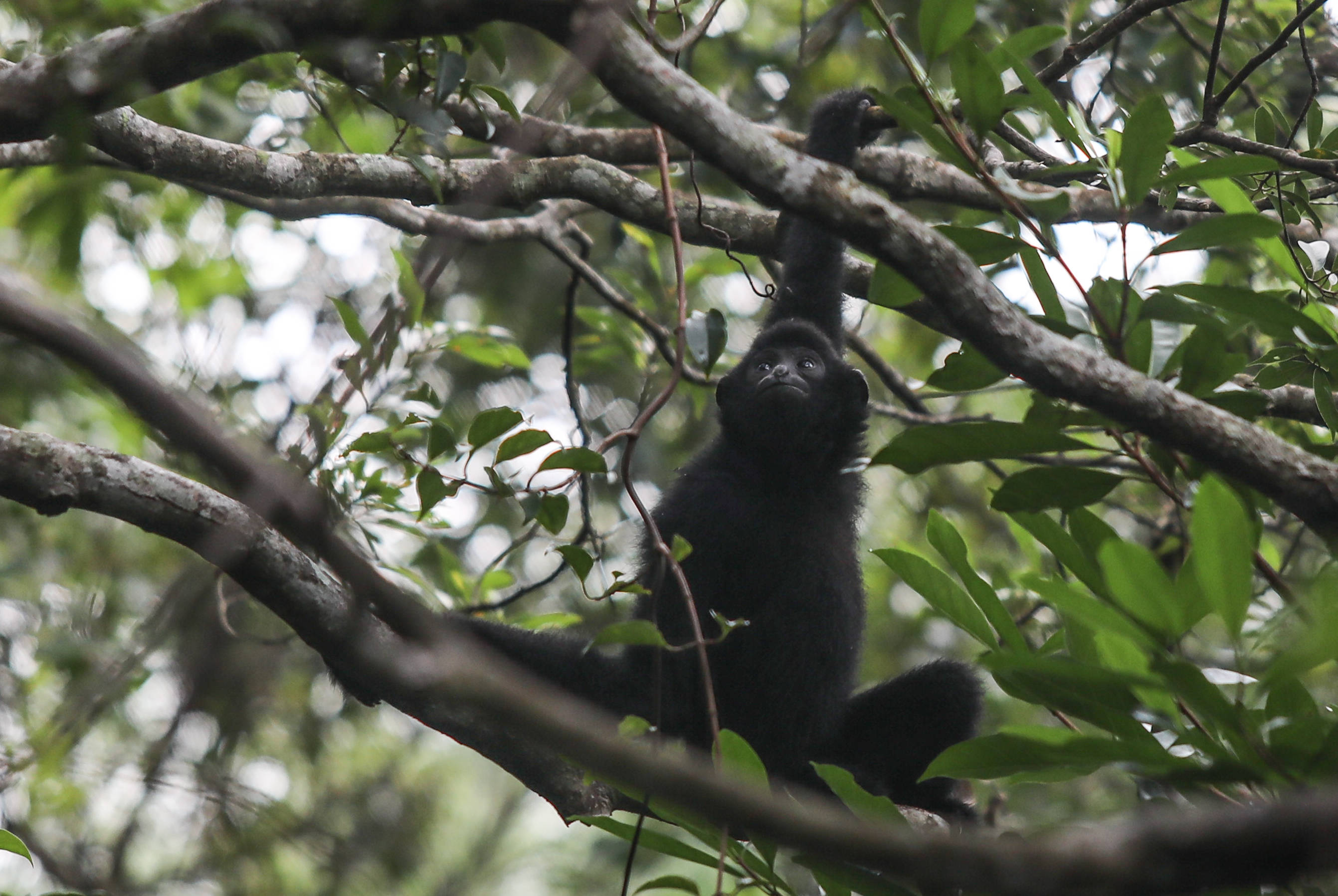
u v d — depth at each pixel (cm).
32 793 1562
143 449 1420
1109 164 693
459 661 387
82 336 383
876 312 2200
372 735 2217
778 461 1276
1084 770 676
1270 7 1520
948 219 1698
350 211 1290
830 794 1223
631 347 1533
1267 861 322
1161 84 1592
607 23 598
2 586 1577
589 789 989
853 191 611
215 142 1118
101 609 1638
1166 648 579
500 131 1273
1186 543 1084
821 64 1823
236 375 1035
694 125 606
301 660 1905
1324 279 1028
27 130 736
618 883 2359
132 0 1194
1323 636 503
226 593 1397
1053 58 1525
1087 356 632
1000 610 727
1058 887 334
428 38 896
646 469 1928
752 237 1379
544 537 1361
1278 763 549
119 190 1661
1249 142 1045
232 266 1753
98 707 1243
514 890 2550
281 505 406
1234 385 1162
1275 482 633
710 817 351
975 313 622
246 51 716
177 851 1895
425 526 1207
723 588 1227
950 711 1234
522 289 2209
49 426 1616
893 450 662
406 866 2139
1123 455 723
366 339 964
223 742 1683
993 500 694
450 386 2095
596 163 1298
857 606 1265
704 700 1156
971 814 1255
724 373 1595
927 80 702
